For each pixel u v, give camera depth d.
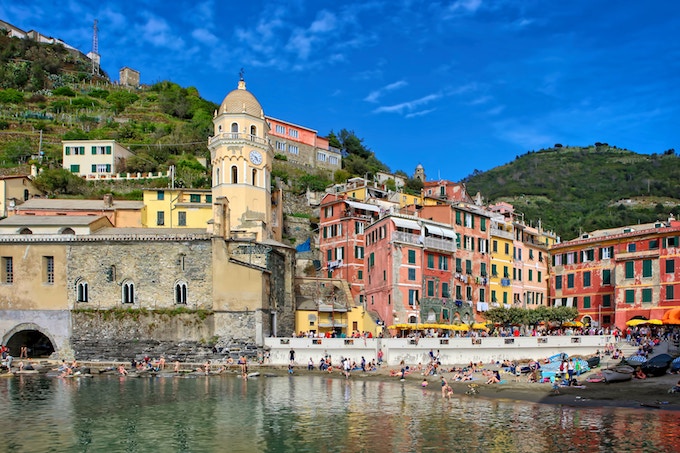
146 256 81.19
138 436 41.38
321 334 85.69
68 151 133.12
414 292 90.81
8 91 181.38
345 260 106.25
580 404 51.34
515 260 111.06
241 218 93.69
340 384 63.59
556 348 75.12
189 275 80.25
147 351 79.12
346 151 191.38
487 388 59.69
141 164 135.62
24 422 45.56
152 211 103.50
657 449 36.66
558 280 108.25
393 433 41.62
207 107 193.62
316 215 127.12
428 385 62.38
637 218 183.38
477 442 39.06
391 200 120.50
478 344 74.25
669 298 88.56
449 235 96.69
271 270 83.56
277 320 85.19
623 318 93.50
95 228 88.62
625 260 94.62
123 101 189.12
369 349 74.31
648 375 61.44
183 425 44.44
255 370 73.88
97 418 46.75
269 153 99.88
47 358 81.50
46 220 88.62
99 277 81.31
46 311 80.94
